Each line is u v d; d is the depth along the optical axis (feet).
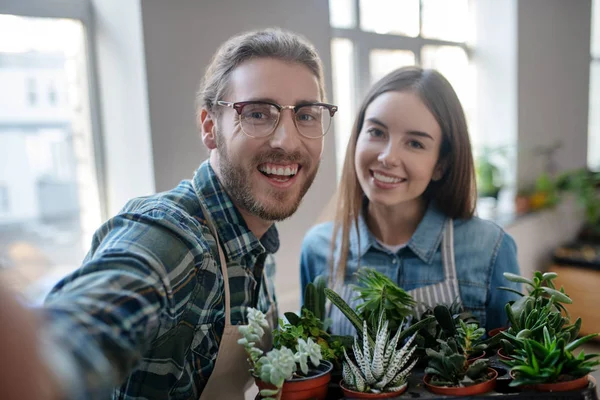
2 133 5.24
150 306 1.85
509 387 2.49
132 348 1.71
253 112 2.68
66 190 5.72
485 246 3.75
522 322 2.71
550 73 11.43
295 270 6.72
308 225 6.83
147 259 2.02
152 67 5.16
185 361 2.59
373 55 8.64
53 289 1.89
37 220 5.53
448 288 3.64
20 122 5.35
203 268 2.57
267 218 2.81
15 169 5.36
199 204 2.83
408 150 3.58
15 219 5.39
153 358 2.49
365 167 3.71
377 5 8.66
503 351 2.76
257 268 3.01
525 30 10.51
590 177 11.35
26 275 5.29
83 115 5.72
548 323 2.60
